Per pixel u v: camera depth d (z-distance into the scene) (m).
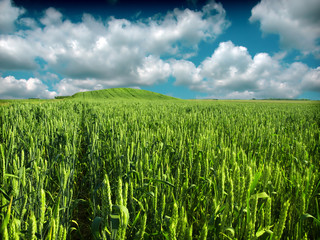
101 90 89.81
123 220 1.17
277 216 2.04
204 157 2.88
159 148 3.40
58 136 4.02
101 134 4.98
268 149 3.69
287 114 11.41
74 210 2.81
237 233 1.56
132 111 9.62
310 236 1.89
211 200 2.04
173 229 1.18
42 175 2.13
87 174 3.33
